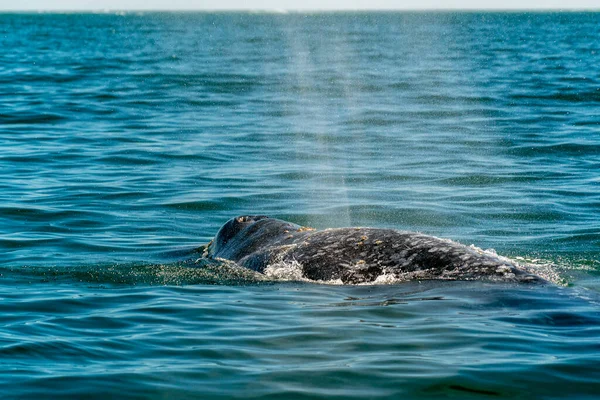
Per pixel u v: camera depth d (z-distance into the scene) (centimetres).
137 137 6281
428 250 2756
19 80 10519
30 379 1914
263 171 5075
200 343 2164
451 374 1920
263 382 1892
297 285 2716
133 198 4334
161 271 2964
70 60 14525
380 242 2814
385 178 4872
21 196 4328
